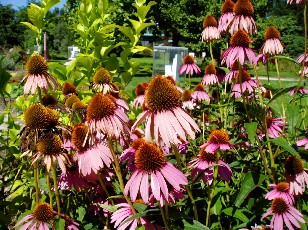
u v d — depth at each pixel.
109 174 0.37
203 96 0.60
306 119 0.50
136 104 0.58
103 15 0.69
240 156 0.46
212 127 0.56
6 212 0.47
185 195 0.37
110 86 0.45
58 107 0.43
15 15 6.53
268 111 0.52
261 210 0.38
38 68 0.38
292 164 0.36
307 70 0.49
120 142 0.37
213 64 0.58
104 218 0.39
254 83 0.51
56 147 0.34
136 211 0.31
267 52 0.48
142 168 0.28
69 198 0.39
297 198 0.38
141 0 0.66
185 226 0.29
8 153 0.51
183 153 0.46
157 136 0.28
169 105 0.28
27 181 0.46
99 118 0.31
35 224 0.33
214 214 0.38
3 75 0.47
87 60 0.62
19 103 0.57
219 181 0.40
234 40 0.42
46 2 0.60
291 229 0.34
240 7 0.44
